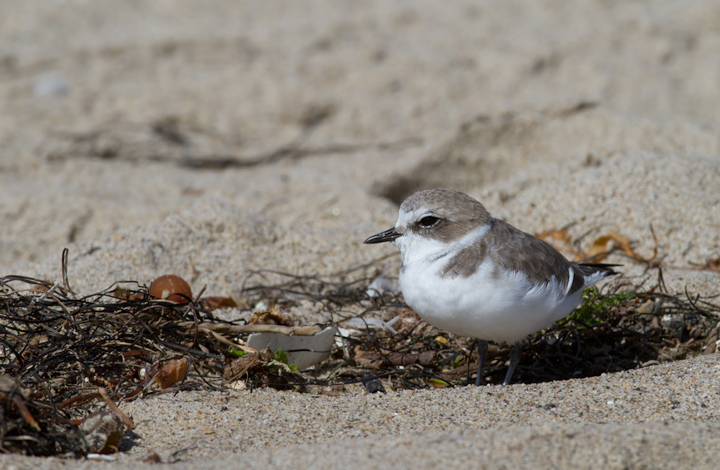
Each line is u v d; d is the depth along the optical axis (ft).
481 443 15.34
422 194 21.27
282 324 24.07
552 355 23.59
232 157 46.01
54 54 56.80
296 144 47.80
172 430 17.90
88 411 18.63
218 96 52.70
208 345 22.00
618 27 59.00
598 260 29.50
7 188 39.29
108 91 52.95
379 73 54.13
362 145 46.96
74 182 41.09
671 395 18.86
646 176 33.14
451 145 41.88
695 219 30.53
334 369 23.07
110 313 21.53
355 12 62.90
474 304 19.62
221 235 31.09
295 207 38.22
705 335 24.39
